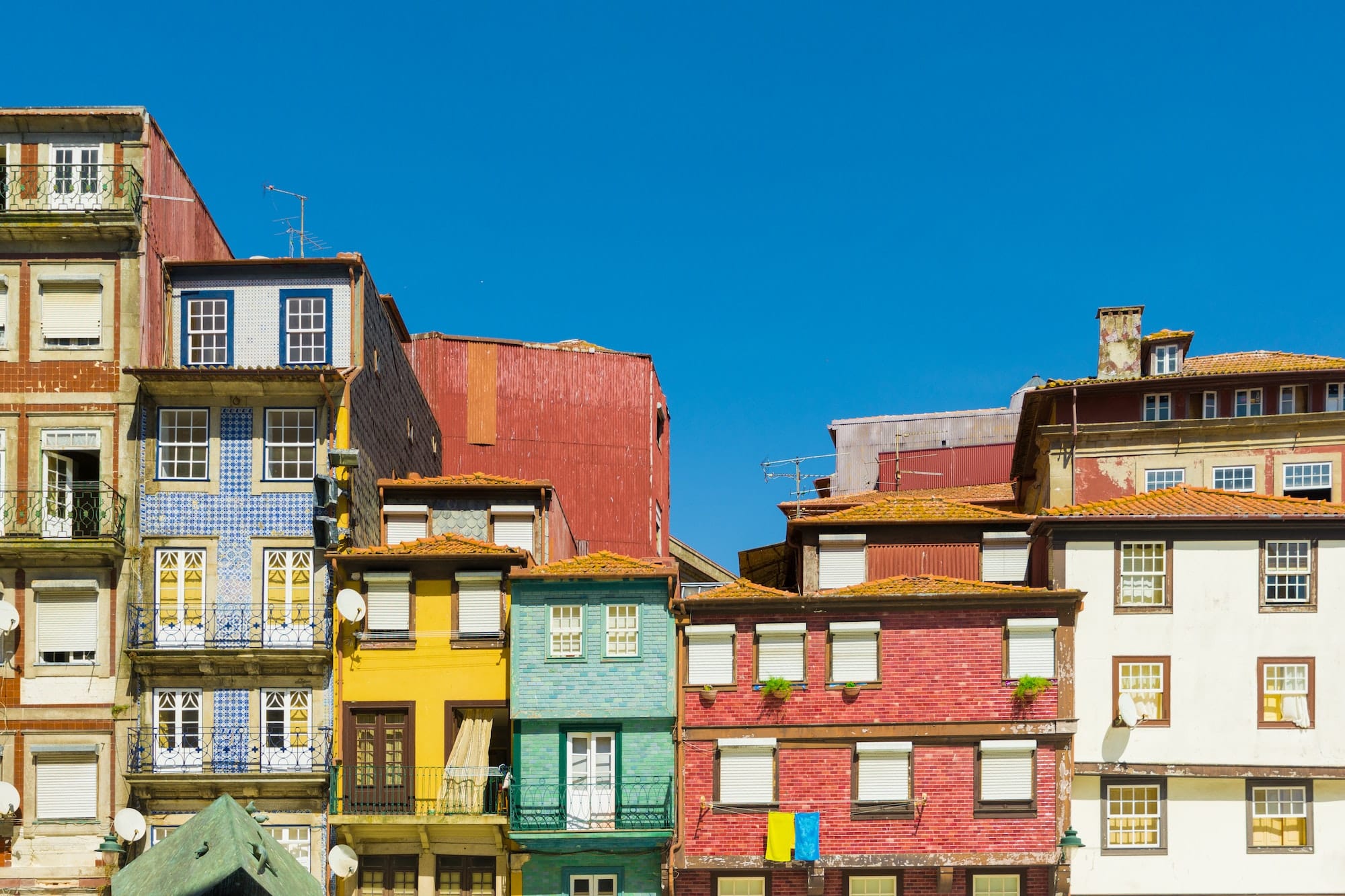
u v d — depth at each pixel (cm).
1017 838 3631
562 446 5750
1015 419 6391
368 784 3747
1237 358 4797
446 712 3781
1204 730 3669
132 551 3819
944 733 3681
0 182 3966
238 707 3797
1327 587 3712
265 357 3997
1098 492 4488
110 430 3859
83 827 3716
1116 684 3703
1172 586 3734
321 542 3762
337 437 3881
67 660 3803
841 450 6588
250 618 3812
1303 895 3603
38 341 3897
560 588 3797
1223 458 4425
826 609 3766
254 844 2055
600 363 5888
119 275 3906
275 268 4034
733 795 3700
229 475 3881
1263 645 3697
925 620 3750
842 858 3634
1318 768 3628
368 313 4141
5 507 3831
